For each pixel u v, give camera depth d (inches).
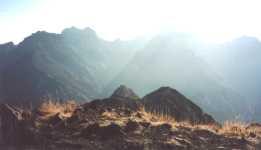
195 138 381.7
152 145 349.1
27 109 424.2
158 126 395.9
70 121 399.2
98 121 400.2
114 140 354.0
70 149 335.6
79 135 364.2
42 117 407.2
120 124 386.0
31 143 348.2
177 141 364.8
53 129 375.9
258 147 381.7
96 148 339.0
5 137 351.6
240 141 386.0
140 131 377.7
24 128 361.1
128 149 341.7
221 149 360.2
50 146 340.8
